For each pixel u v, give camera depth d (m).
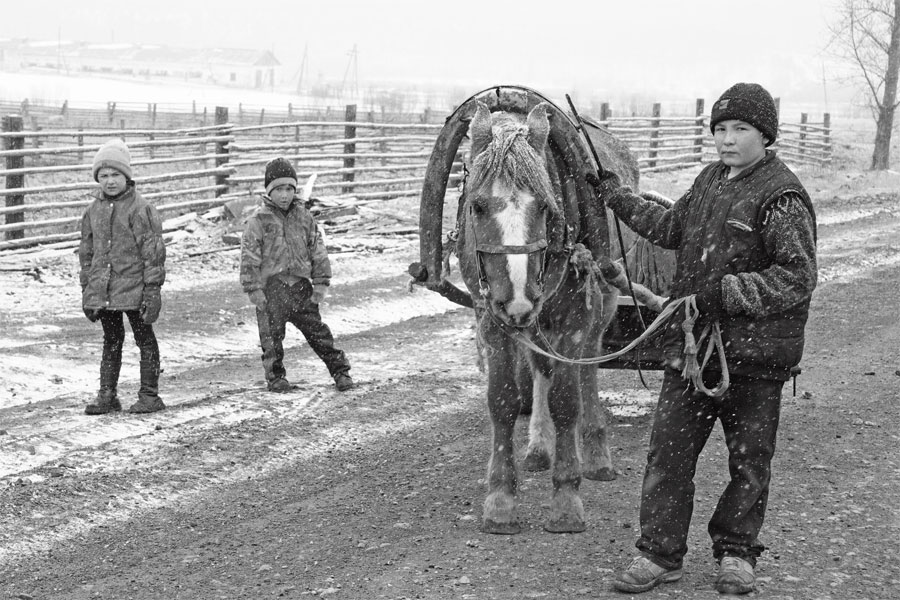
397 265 15.46
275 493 6.33
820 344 10.41
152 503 6.13
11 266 14.12
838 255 16.42
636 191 7.33
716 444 7.22
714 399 4.83
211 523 5.82
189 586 4.95
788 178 4.67
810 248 4.62
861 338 10.66
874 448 7.13
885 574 4.99
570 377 5.59
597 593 4.77
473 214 5.11
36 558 5.34
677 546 4.82
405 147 27.84
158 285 7.96
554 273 5.40
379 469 6.79
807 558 5.19
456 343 10.91
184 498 6.22
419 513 5.95
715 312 4.71
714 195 4.82
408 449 7.23
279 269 8.62
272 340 8.73
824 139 38.53
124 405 8.22
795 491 6.24
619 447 7.26
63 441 7.25
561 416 5.62
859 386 8.82
